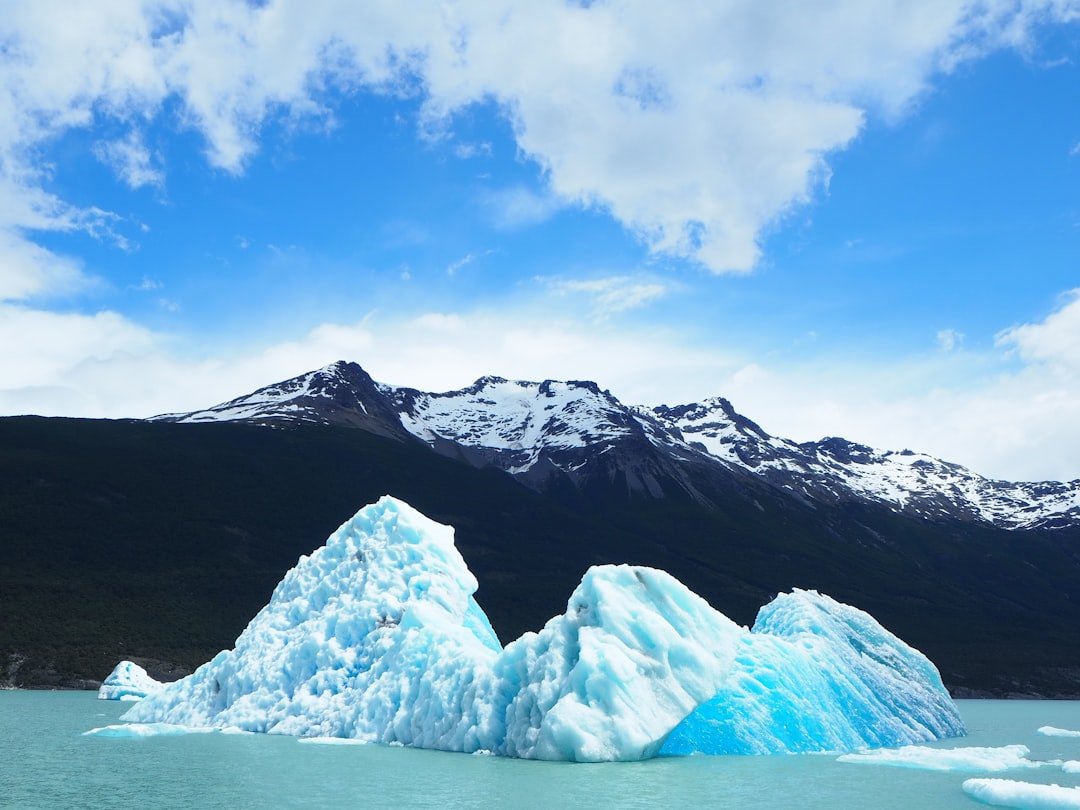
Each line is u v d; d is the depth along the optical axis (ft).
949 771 90.17
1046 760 101.65
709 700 101.60
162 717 129.39
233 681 124.26
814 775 84.53
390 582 125.59
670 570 504.43
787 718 105.60
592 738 89.35
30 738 111.04
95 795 71.97
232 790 73.87
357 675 116.88
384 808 66.23
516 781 78.13
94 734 113.50
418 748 101.45
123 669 194.70
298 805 67.56
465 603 128.16
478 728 97.55
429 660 108.78
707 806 68.08
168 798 70.54
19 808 66.90
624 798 70.85
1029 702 289.94
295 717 114.32
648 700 91.91
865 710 117.60
